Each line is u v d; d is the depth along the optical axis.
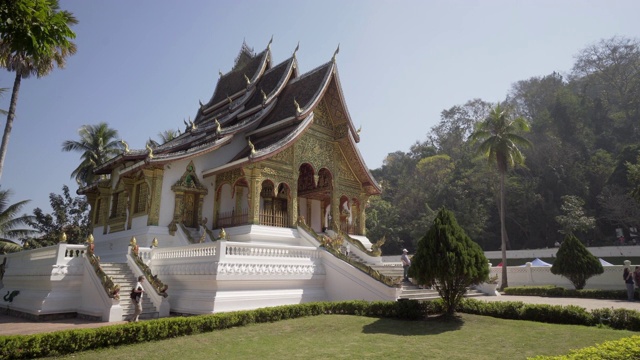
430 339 8.86
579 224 43.53
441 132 84.00
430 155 76.62
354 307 12.47
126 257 17.05
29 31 6.70
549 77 76.12
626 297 18.05
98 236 23.03
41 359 7.41
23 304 14.82
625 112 63.62
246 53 31.94
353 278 14.95
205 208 20.27
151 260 15.83
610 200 46.62
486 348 8.02
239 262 13.16
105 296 12.64
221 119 26.27
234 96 28.53
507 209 54.22
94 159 38.22
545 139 58.03
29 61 15.71
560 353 7.54
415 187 63.41
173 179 19.39
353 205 24.45
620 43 70.88
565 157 55.91
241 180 19.81
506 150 30.83
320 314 12.28
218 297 12.37
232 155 22.44
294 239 19.41
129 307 12.84
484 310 12.02
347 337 9.16
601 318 10.27
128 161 20.33
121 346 8.38
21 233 32.12
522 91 78.69
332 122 23.38
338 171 23.02
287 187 20.59
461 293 11.41
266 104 23.66
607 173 52.62
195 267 13.31
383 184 72.44
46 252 15.21
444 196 57.38
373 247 20.42
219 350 8.05
